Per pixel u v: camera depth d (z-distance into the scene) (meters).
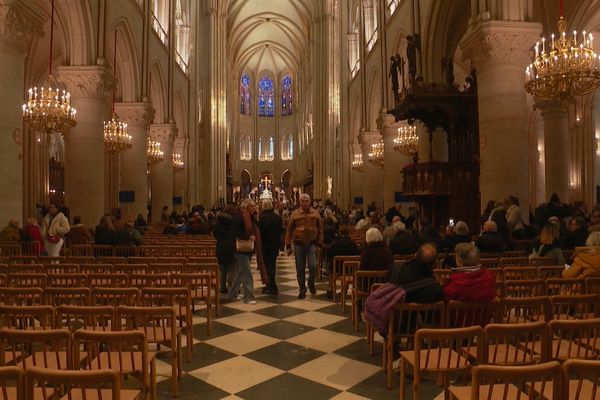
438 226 16.14
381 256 7.16
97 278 6.37
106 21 16.23
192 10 33.69
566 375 2.78
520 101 11.17
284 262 15.83
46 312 4.41
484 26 11.04
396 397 4.67
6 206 10.82
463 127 15.64
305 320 7.71
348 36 33.03
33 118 12.66
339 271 9.27
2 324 5.42
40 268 7.43
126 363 4.23
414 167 15.48
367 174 26.50
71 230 12.84
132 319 5.06
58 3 14.73
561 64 9.51
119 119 20.08
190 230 16.28
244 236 9.05
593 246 6.61
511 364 4.06
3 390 2.87
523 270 6.79
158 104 25.25
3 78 10.79
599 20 18.86
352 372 5.37
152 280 6.52
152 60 22.73
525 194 11.11
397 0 21.59
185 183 31.28
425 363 4.12
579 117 24.56
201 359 5.82
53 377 2.71
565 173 17.08
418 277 5.05
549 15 15.56
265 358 5.86
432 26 16.47
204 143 39.66
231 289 9.38
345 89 33.19
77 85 15.14
